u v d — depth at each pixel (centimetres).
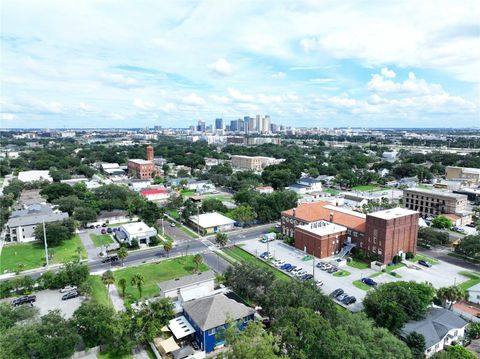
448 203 14750
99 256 10400
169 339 6088
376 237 9925
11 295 7838
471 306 7512
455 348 5509
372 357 4872
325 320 5434
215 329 6091
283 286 6681
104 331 5822
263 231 13150
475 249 9881
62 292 7994
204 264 9812
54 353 5303
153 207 13325
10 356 4825
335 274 9219
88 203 14625
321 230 10731
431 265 9781
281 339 5253
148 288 8288
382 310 6262
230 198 18550
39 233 10950
